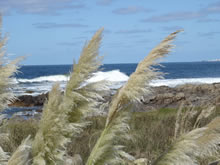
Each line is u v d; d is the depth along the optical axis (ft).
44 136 6.24
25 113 75.51
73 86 6.64
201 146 8.08
